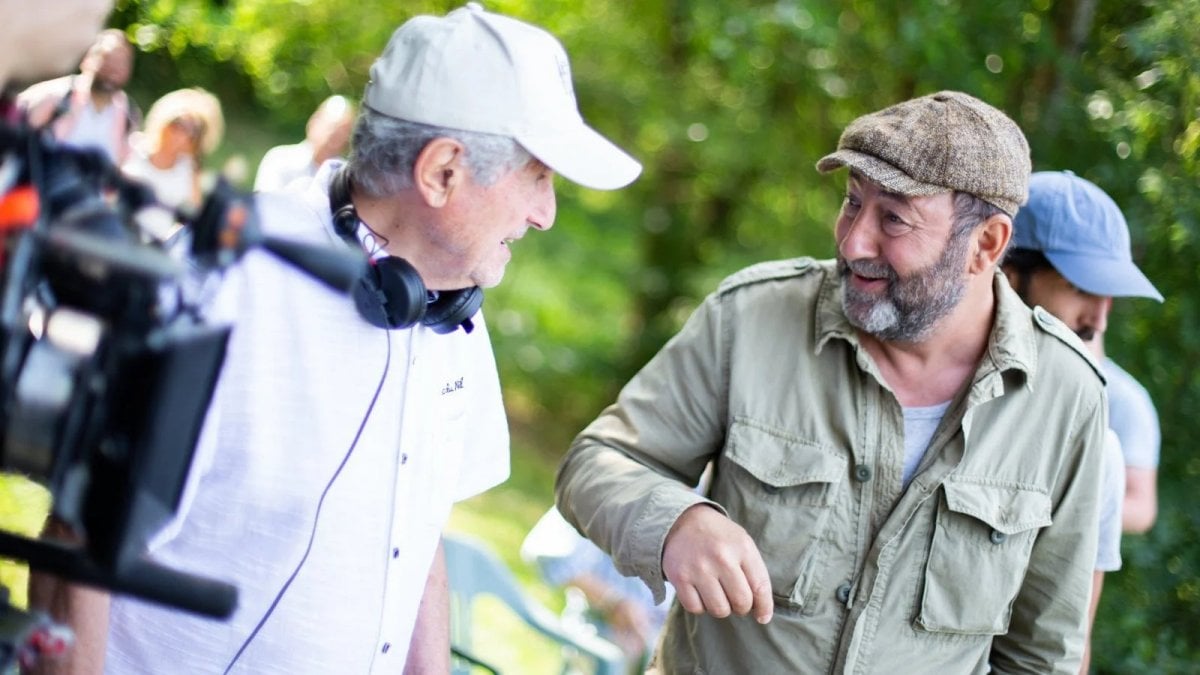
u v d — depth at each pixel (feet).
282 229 4.80
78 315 3.22
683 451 6.39
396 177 4.75
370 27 21.77
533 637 14.70
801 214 22.90
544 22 24.23
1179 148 10.53
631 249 30.63
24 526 8.57
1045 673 6.27
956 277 5.84
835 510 6.05
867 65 16.89
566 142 4.81
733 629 6.19
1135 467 8.14
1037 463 6.10
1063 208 7.43
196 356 3.33
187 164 11.81
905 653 6.05
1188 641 10.33
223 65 19.52
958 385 6.13
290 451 4.80
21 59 3.36
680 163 28.53
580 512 6.22
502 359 30.48
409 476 5.09
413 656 5.86
